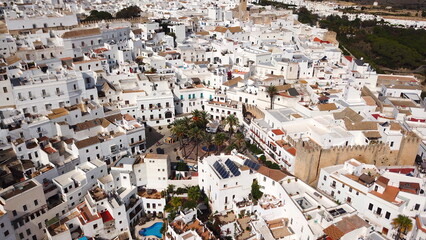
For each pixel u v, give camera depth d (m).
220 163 97.12
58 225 85.75
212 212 94.81
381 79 163.50
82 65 136.00
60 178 94.50
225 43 173.50
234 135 115.81
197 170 107.25
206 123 121.19
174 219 87.81
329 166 98.38
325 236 75.94
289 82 145.38
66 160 102.44
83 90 123.88
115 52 157.25
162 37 186.62
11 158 97.75
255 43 191.12
